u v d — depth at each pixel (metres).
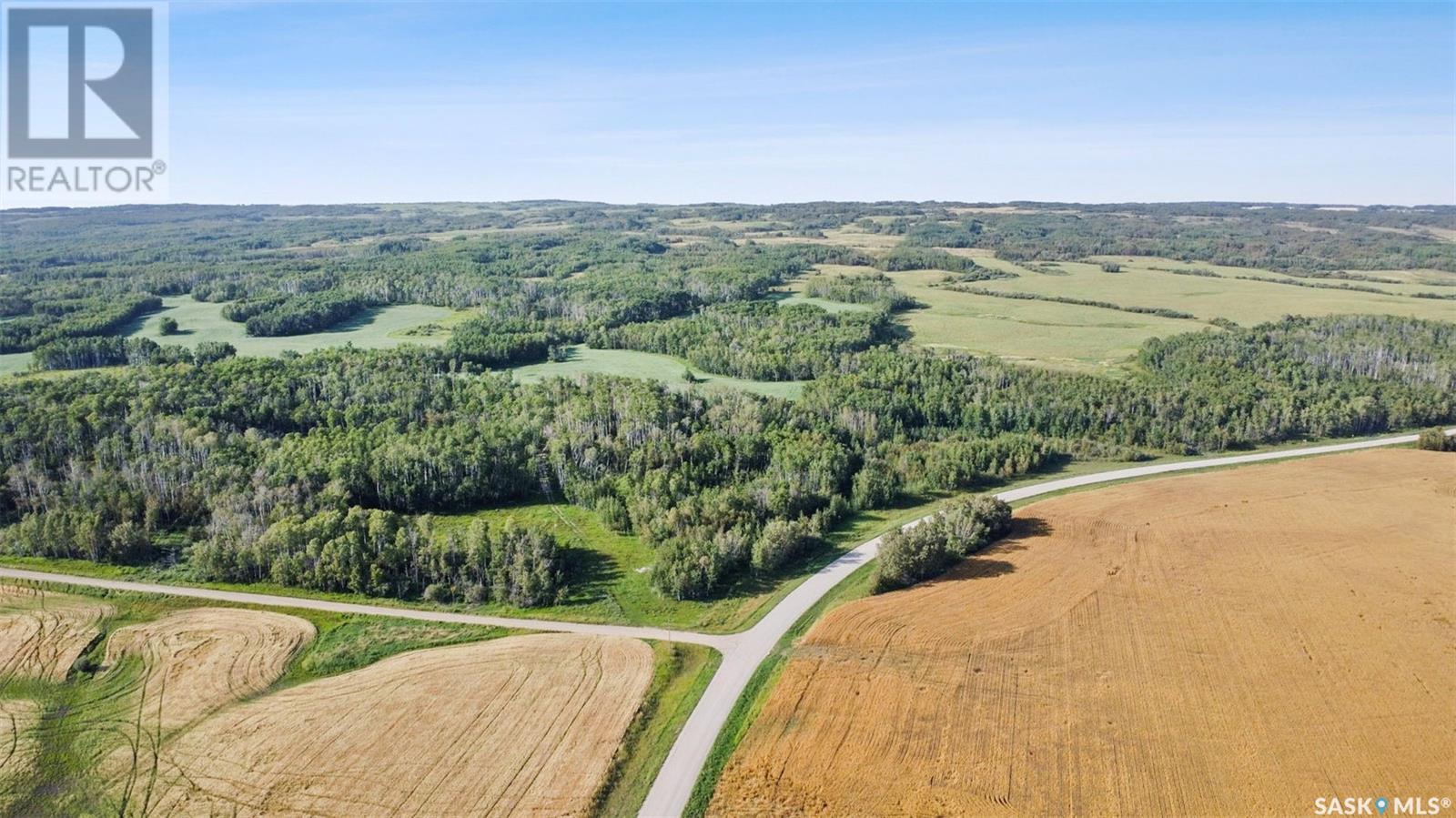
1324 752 70.56
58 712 80.44
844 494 135.62
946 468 141.00
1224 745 71.56
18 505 120.88
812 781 68.38
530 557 107.12
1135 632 89.62
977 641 88.44
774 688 81.62
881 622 93.12
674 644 91.50
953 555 109.38
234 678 85.50
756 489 127.94
